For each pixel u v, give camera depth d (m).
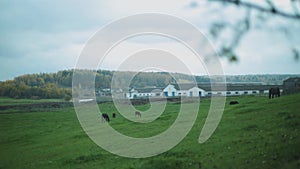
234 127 28.69
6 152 27.55
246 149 21.50
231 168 18.66
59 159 24.81
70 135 31.80
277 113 31.11
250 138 24.11
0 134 31.94
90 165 22.86
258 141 22.84
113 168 21.72
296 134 22.92
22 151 27.52
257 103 39.25
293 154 18.98
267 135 24.08
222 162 19.69
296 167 17.27
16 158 25.84
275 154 19.48
